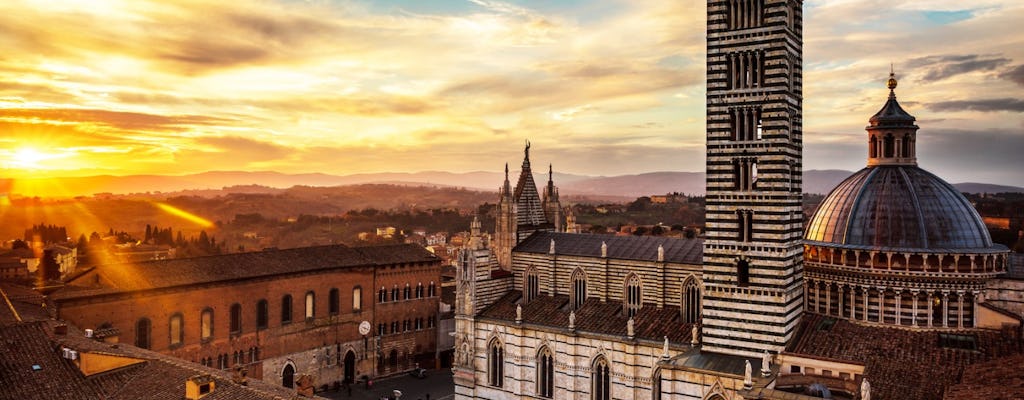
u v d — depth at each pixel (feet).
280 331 387.55
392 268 444.96
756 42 250.57
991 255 243.19
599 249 345.92
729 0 256.93
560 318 328.49
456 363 351.25
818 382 228.43
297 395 213.87
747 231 255.91
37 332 229.66
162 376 222.07
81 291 313.12
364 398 388.98
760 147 251.19
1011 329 233.55
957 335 235.61
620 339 297.53
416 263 457.68
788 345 250.37
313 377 402.52
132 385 220.23
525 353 327.88
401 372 448.24
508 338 333.21
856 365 226.99
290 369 393.29
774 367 239.71
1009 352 219.41
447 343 478.18
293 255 409.90
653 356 290.15
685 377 246.68
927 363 217.97
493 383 340.39
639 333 298.35
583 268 341.21
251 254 396.16
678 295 309.22
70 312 304.09
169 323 339.98
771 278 249.96
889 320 248.73
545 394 323.57
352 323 422.41
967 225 251.19
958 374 205.77
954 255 239.91
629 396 295.28
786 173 247.91
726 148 258.37
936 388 199.52
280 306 388.37
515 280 369.71
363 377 427.33
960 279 239.30
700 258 307.17
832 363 232.32
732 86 256.73
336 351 414.00
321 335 406.82
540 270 358.43
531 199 396.98
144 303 330.54
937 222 249.96
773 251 249.34
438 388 413.39
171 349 339.77
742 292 256.11
